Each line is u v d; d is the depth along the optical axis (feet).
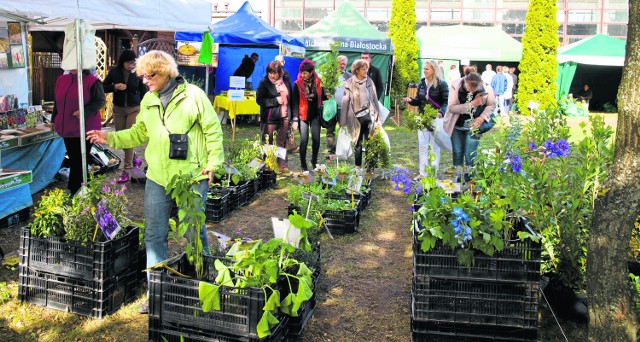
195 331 11.03
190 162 13.11
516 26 89.04
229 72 48.29
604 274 8.13
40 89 48.85
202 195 13.20
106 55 47.60
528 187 13.48
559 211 13.82
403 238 19.85
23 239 13.42
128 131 13.69
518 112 75.15
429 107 24.94
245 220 21.30
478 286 11.37
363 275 16.37
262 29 45.80
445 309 11.48
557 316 13.46
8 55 26.61
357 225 20.72
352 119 28.35
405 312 14.07
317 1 89.25
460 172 18.79
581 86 84.17
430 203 11.51
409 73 72.28
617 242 8.04
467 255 11.10
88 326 12.70
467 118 23.07
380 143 28.19
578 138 46.21
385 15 88.89
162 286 11.14
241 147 27.09
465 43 74.95
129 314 13.32
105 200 13.57
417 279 11.50
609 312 8.12
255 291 10.50
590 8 88.43
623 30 88.48
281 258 11.71
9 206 19.27
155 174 13.07
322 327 13.16
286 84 28.27
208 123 13.19
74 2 16.14
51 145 24.97
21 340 12.10
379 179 28.99
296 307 10.75
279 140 28.48
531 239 11.06
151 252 13.28
